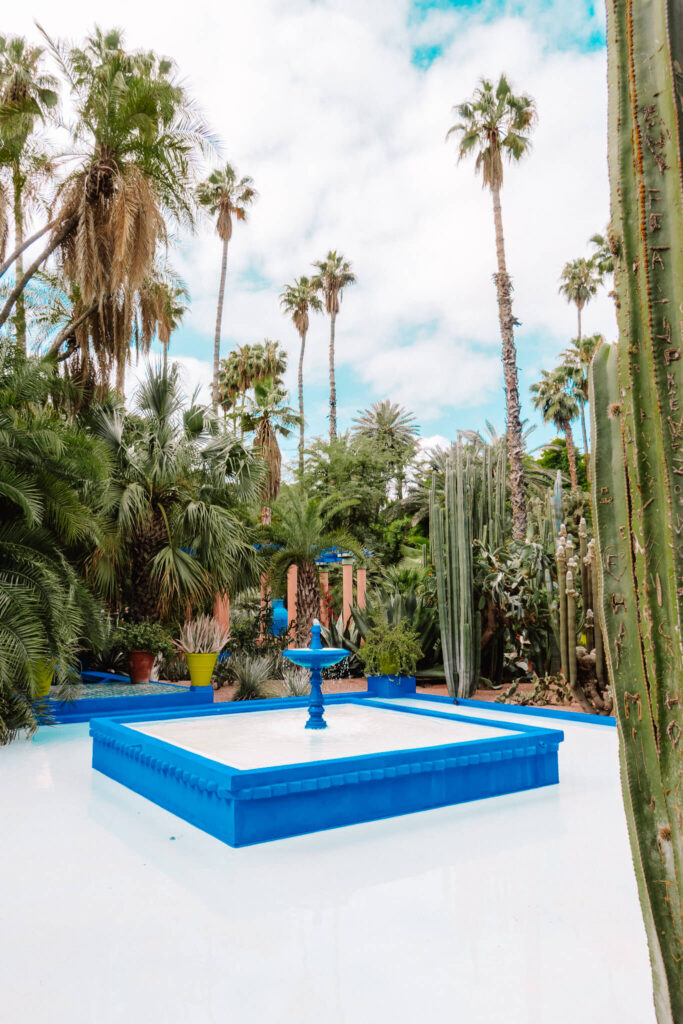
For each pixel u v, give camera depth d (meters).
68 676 8.01
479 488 12.54
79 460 7.45
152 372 10.48
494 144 19.12
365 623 11.04
